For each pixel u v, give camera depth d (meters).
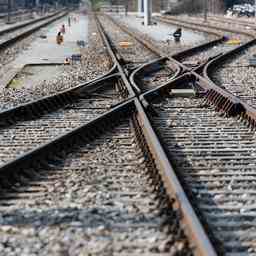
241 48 28.97
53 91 15.53
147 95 13.48
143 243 5.62
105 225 6.07
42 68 22.27
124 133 10.44
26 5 151.62
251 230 6.00
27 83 17.75
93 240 5.69
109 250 5.46
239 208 6.61
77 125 11.09
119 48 31.30
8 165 7.48
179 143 9.70
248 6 101.94
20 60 25.53
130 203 6.72
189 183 7.54
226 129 10.81
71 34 48.47
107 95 14.95
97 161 8.55
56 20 84.19
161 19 82.62
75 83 17.14
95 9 157.75
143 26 62.25
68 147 9.13
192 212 5.80
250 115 11.21
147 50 29.89
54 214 6.37
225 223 6.16
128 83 15.08
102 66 21.81
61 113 12.33
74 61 23.84
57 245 5.55
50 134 10.30
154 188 7.18
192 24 64.00
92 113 12.34
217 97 13.52
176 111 12.66
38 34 48.44
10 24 72.81
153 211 6.46
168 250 5.44
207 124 11.27
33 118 11.63
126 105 12.10
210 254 4.88
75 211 6.47
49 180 7.63
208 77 17.11
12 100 14.05
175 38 36.38
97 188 7.26
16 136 10.13
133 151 9.13
